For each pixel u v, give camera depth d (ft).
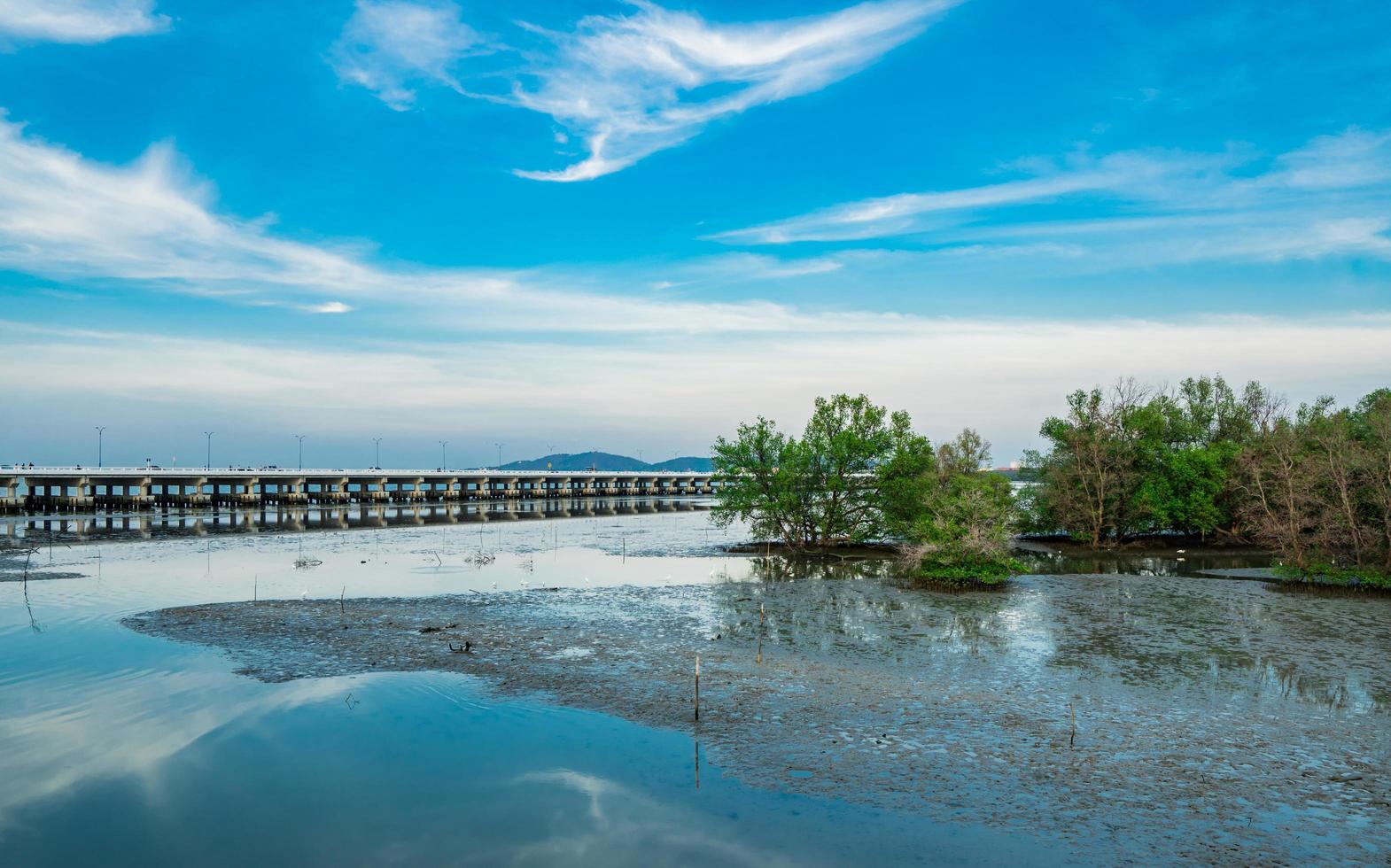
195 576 166.61
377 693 82.53
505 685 85.25
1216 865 48.60
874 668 92.22
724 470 228.84
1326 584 153.58
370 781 61.31
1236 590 149.89
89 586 150.82
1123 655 98.89
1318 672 90.74
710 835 52.70
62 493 377.71
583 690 83.30
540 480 588.50
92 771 62.90
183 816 55.62
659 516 396.16
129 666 92.22
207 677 88.02
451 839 52.44
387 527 309.22
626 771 63.00
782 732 71.20
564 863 49.32
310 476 448.24
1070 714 74.02
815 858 49.62
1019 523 222.28
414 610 126.31
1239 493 224.94
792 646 103.40
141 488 384.47
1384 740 68.85
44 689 83.51
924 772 62.34
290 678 87.45
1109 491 222.89
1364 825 53.47
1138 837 52.06
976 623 118.73
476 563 191.01
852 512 224.33
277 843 51.88
